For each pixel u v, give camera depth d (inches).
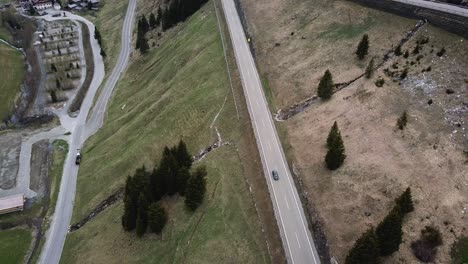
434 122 2330.2
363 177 2196.1
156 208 2341.3
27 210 3026.6
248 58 3553.2
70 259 2559.1
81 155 3528.5
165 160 2513.5
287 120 2849.4
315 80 2989.7
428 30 2847.0
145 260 2308.1
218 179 2583.7
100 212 2812.5
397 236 1782.7
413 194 2033.7
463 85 2439.7
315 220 2164.1
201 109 3169.3
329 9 3521.2
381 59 2871.6
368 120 2497.5
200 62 3730.3
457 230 1860.2
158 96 3688.5
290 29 3595.0
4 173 3393.2
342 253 1947.6
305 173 2417.6
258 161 2591.0
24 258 2667.3
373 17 3203.7
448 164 2116.1
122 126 3617.1
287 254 2049.7
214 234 2267.5
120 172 3016.7
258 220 2266.2
